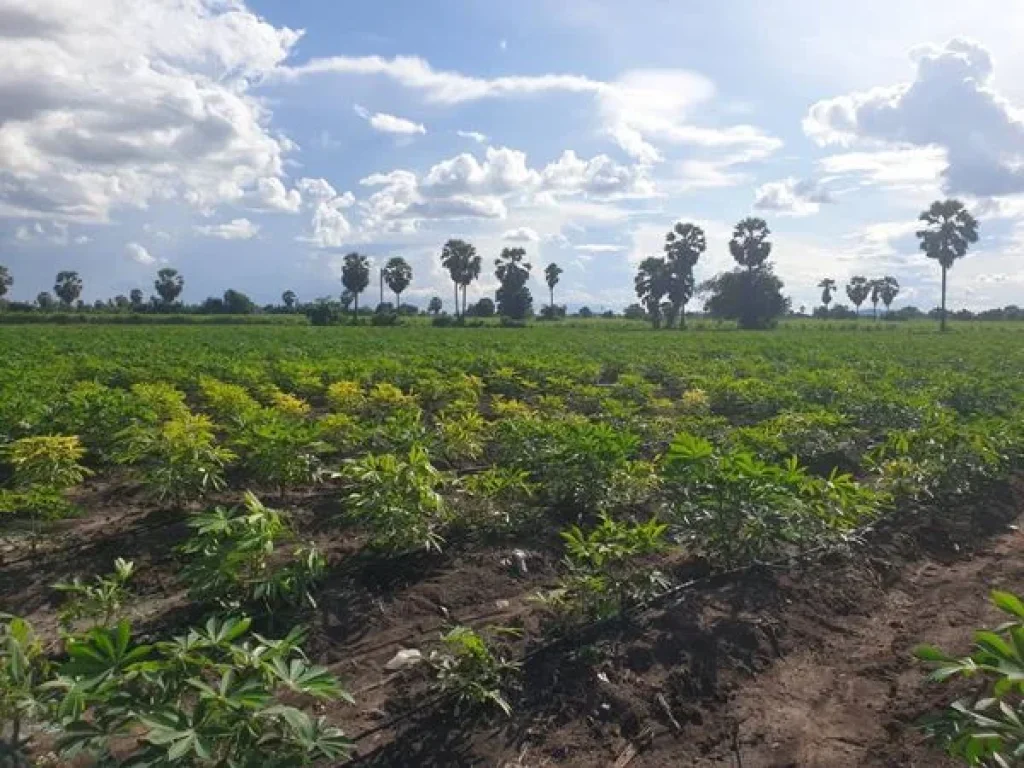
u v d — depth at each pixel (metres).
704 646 6.38
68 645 4.21
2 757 4.13
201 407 15.91
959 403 17.92
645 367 24.94
